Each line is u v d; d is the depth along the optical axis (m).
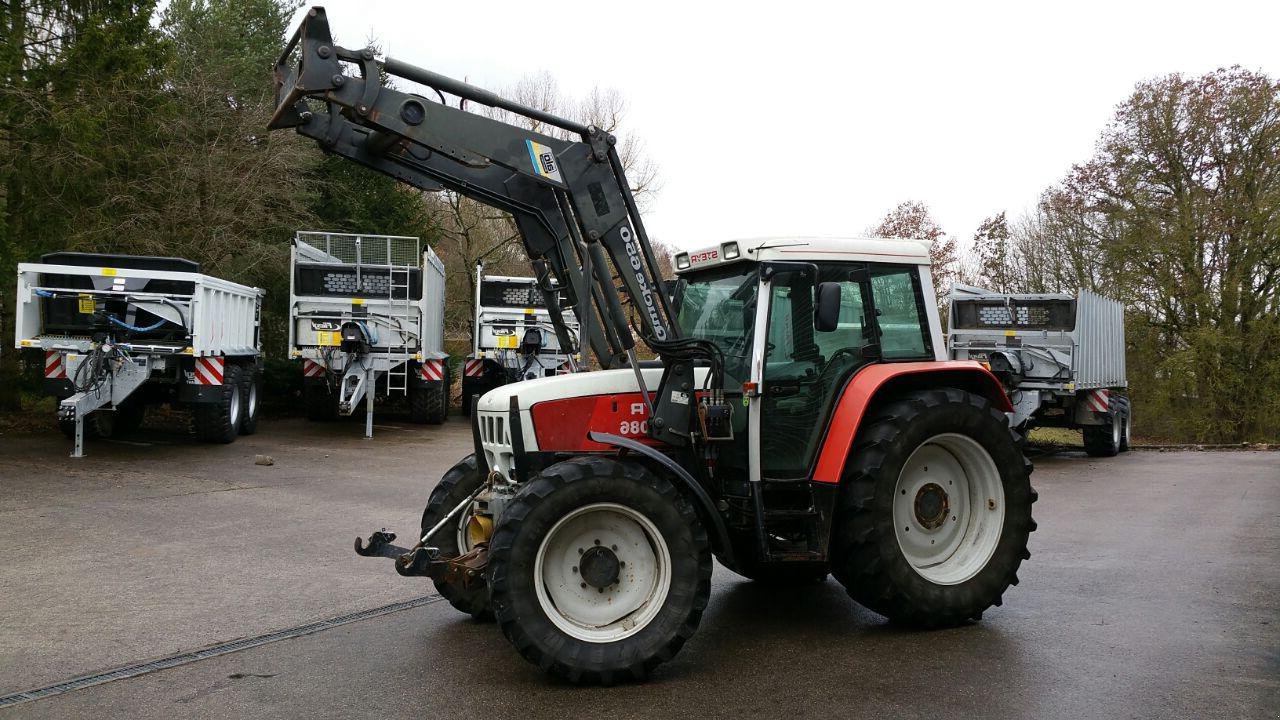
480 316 19.86
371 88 4.46
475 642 4.87
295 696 4.05
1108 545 7.41
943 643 4.81
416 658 4.60
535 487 4.22
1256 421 23.78
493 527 4.71
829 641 4.87
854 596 5.11
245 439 14.39
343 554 6.87
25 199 16.12
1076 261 27.72
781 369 5.10
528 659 4.14
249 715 3.83
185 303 12.09
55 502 8.64
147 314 12.05
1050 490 11.16
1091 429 16.45
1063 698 3.96
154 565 6.45
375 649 4.74
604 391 4.81
